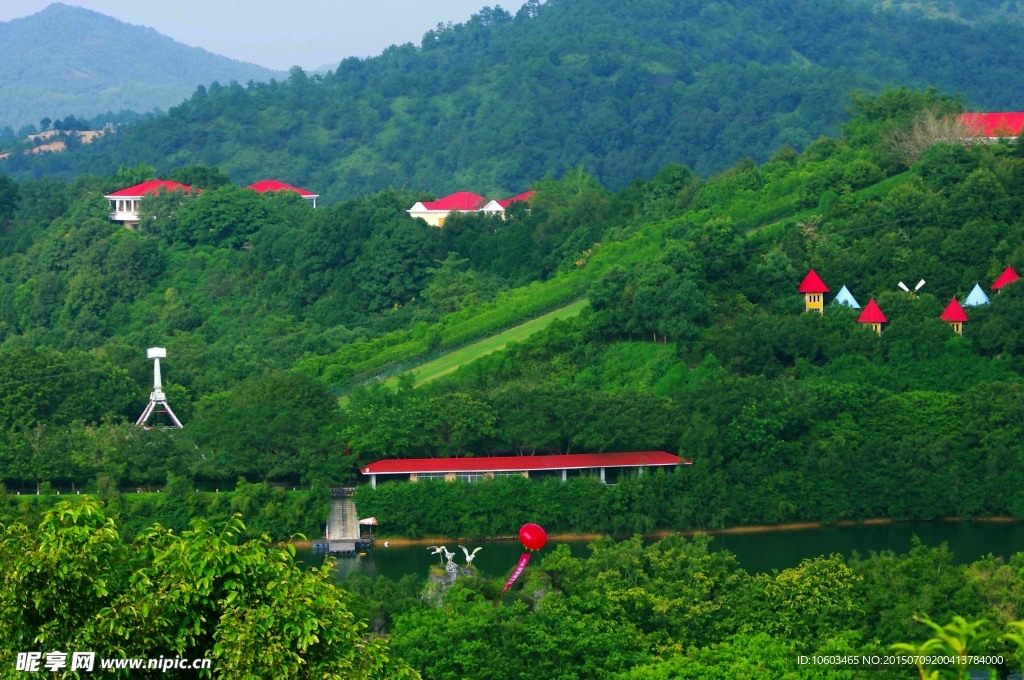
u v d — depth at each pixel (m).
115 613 79.56
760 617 135.12
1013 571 137.62
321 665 81.81
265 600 82.56
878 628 130.88
